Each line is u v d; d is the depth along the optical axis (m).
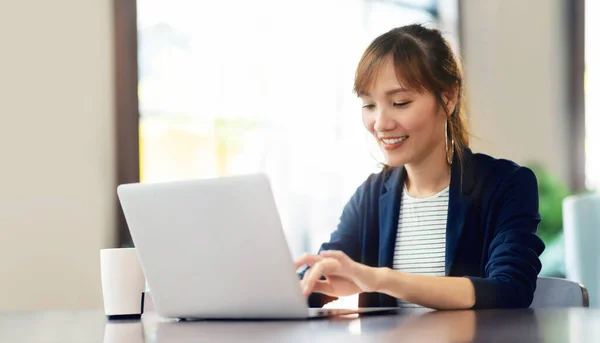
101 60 3.41
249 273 1.26
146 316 1.52
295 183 4.09
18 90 3.13
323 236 4.16
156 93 3.66
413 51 1.75
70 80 3.30
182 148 3.73
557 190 4.83
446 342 0.90
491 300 1.42
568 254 2.96
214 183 1.25
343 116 4.29
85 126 3.34
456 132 1.86
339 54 4.29
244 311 1.31
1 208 3.06
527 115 5.18
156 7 3.67
